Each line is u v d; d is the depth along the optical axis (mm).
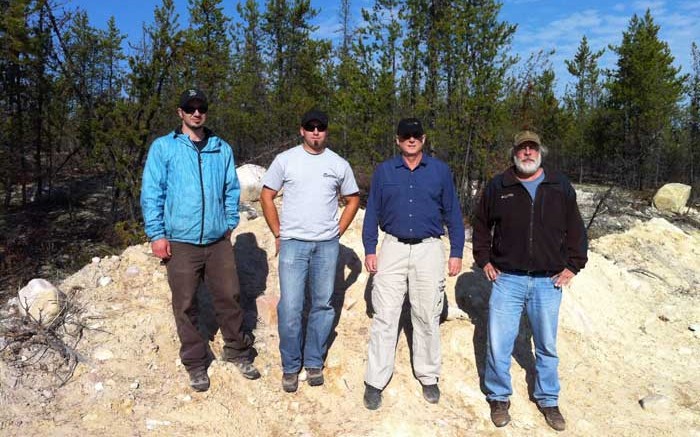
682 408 4293
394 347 3809
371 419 3668
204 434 3354
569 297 5621
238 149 15828
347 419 3666
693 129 20062
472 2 10328
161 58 10133
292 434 3525
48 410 3283
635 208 15148
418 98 10500
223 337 3875
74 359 3629
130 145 9992
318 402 3797
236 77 15797
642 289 6801
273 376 3957
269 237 5449
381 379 3754
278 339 4324
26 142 11844
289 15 18297
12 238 9953
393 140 10750
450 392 4039
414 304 3781
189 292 3502
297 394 3836
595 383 4566
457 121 10445
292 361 3777
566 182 3635
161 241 3404
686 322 6070
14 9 9383
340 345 4277
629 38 19969
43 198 12930
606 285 6496
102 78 11062
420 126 3535
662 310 6320
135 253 4965
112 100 10531
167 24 10016
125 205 10812
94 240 10398
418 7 10430
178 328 3551
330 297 3783
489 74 10102
